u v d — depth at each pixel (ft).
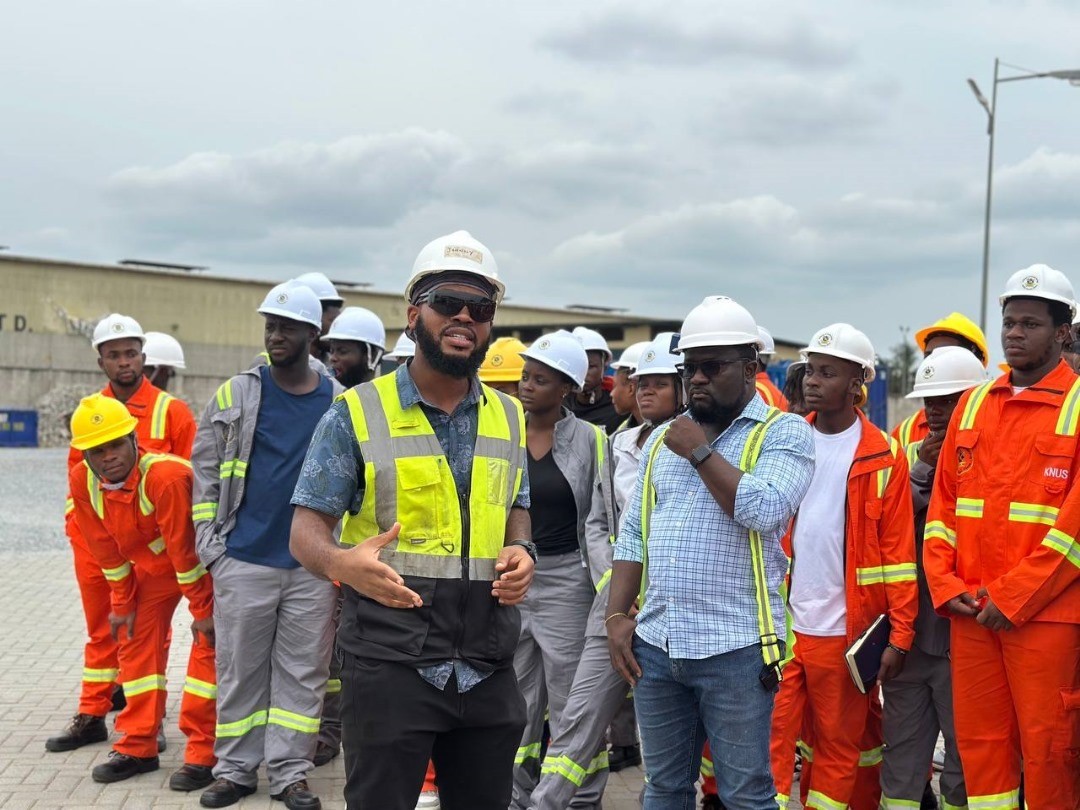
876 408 86.94
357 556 11.23
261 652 19.49
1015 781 15.74
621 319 198.59
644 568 14.12
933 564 16.05
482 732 12.09
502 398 12.83
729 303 14.05
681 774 14.01
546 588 18.71
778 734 16.61
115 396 23.40
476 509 12.04
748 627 13.29
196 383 163.32
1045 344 15.51
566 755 17.38
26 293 162.30
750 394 14.17
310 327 19.81
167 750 22.13
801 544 16.80
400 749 11.58
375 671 11.65
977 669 15.66
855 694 16.62
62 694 25.96
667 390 18.10
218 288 175.42
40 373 149.69
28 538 52.90
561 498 18.67
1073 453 15.12
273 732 19.38
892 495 16.63
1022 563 15.03
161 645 20.67
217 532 19.53
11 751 21.74
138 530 19.66
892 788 17.60
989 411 15.94
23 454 117.70
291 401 19.92
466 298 11.73
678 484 13.94
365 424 11.91
